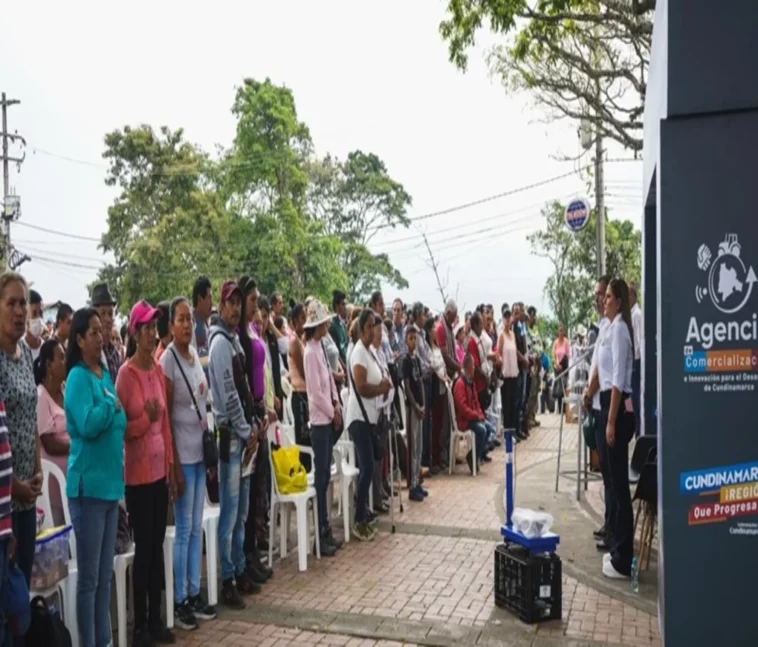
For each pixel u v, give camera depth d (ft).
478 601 18.51
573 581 20.03
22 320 12.64
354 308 33.81
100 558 14.57
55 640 12.63
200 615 17.34
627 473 19.99
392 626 16.97
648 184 22.56
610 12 36.81
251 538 19.65
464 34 35.06
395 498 29.43
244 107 106.11
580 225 53.62
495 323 45.88
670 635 14.53
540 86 46.98
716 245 14.38
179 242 96.43
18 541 12.84
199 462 17.30
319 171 129.18
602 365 20.24
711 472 14.38
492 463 37.50
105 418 14.05
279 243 101.91
